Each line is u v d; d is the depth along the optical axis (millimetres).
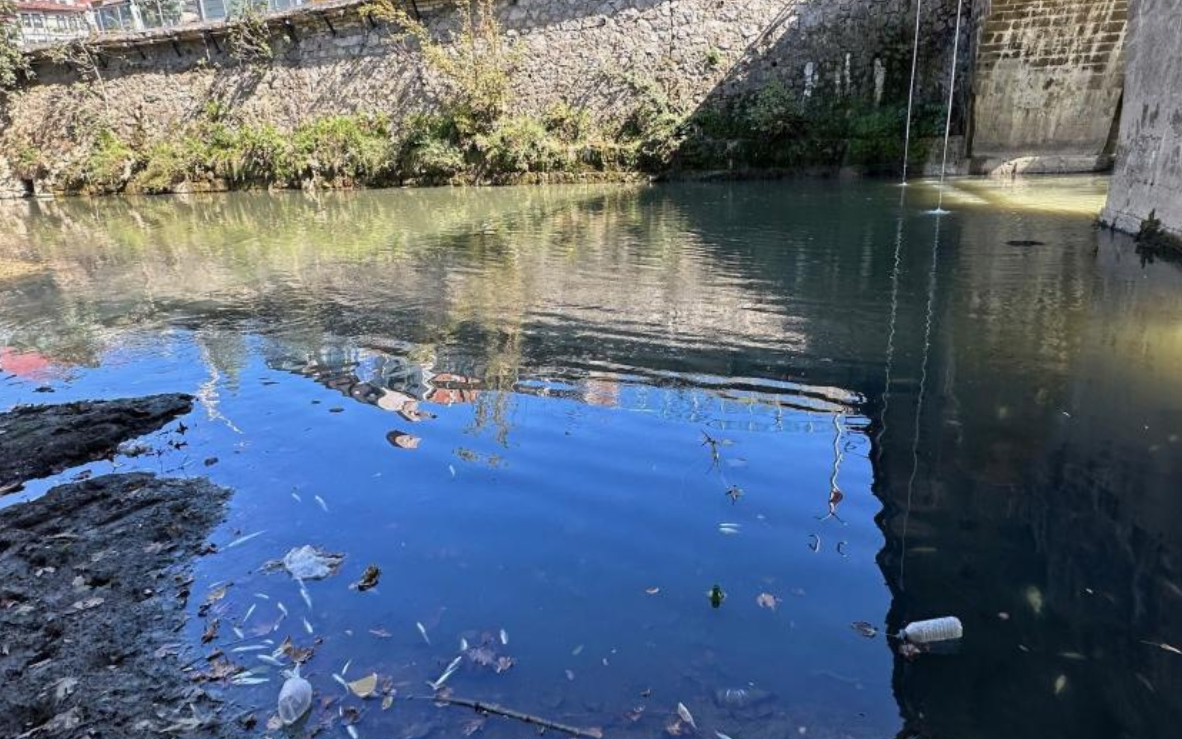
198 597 2141
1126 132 7043
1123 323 4328
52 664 1883
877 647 1842
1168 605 1943
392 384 3873
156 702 1743
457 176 15867
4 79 19734
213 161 17969
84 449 3209
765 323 4695
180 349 4758
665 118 14383
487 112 15883
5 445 3246
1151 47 6387
